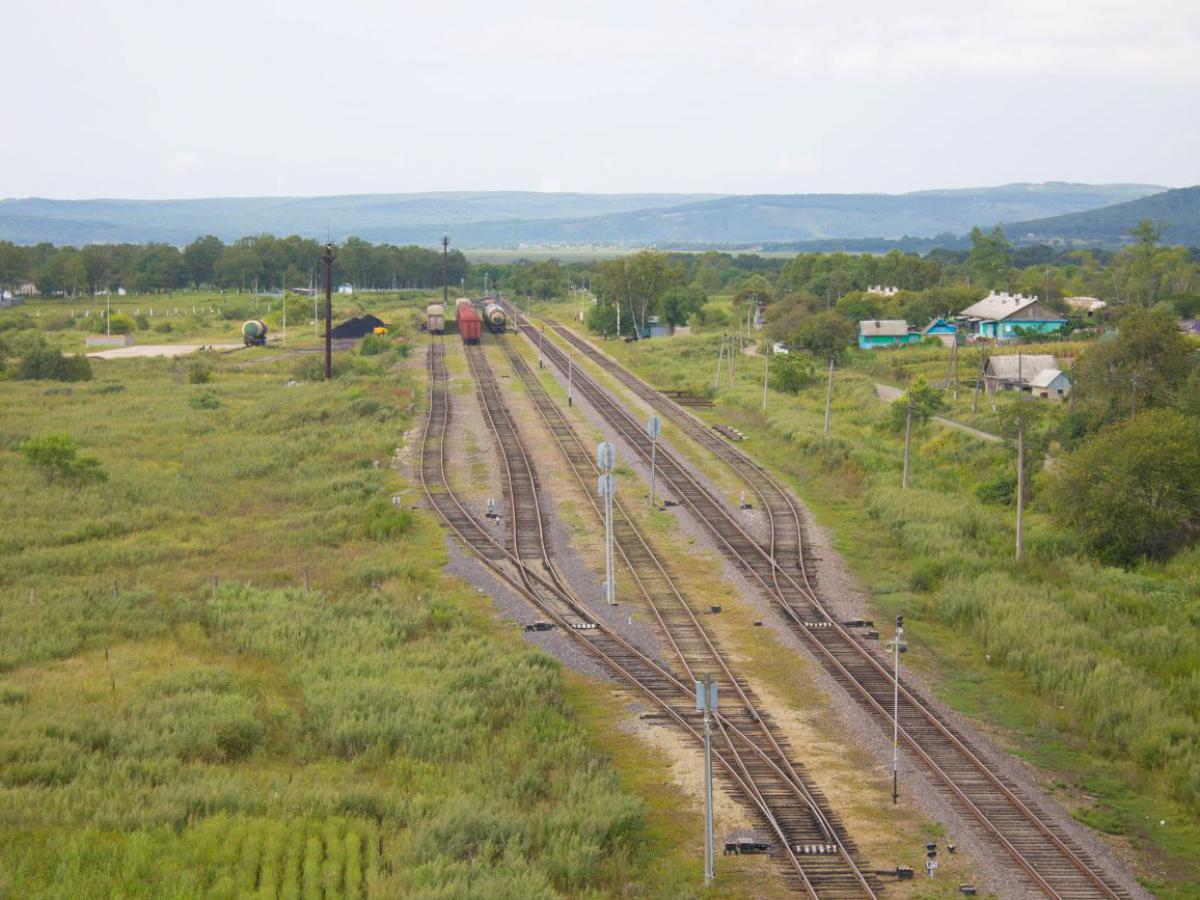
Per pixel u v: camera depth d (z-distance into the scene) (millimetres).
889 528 55531
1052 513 57250
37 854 24172
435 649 38656
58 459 64250
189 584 47438
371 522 56312
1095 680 35156
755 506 60281
